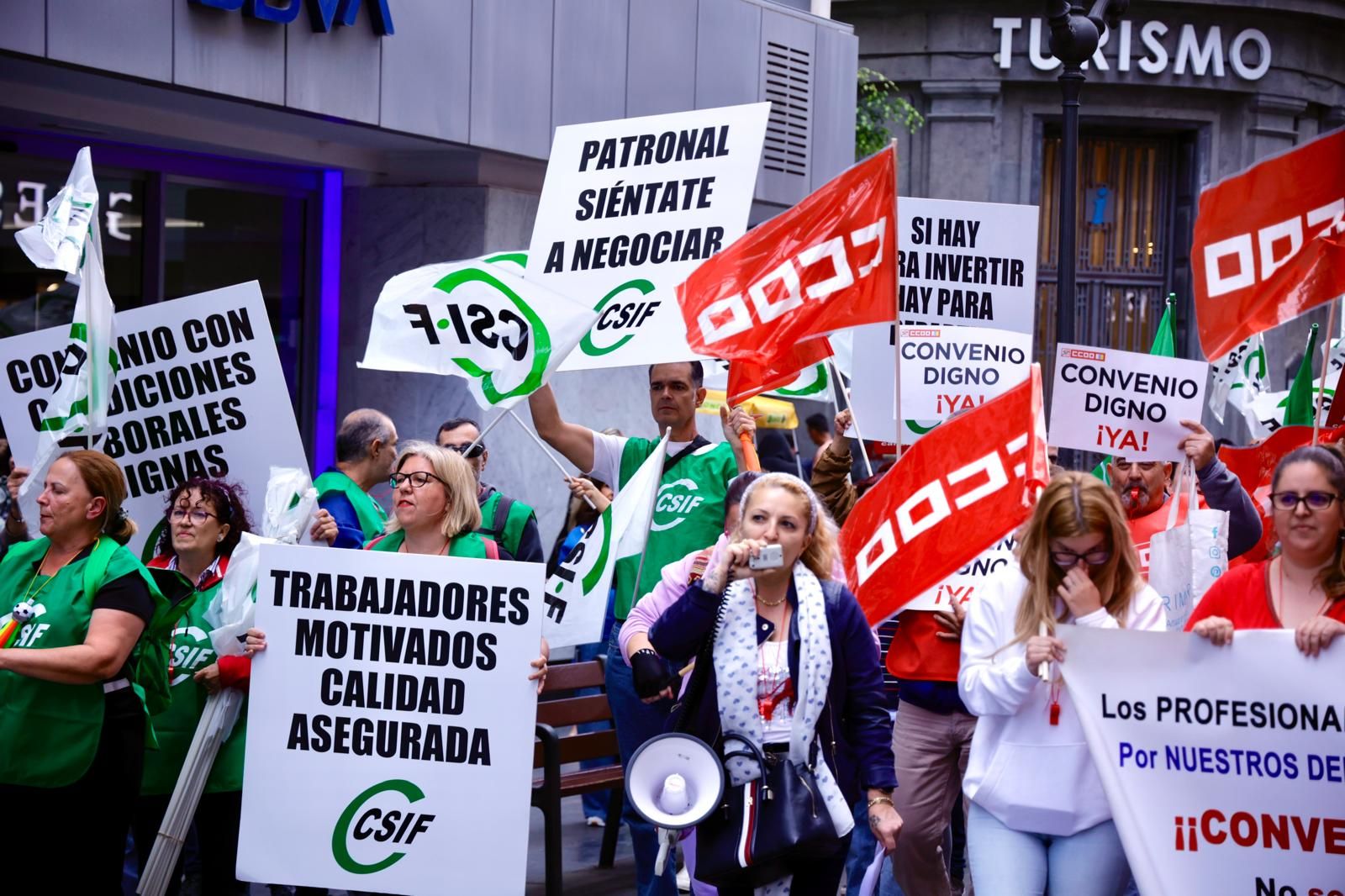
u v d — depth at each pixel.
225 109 9.77
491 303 6.41
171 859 5.39
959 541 5.73
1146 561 6.73
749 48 14.13
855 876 6.58
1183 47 24.72
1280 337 24.91
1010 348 7.67
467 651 5.20
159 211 10.75
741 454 6.48
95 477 5.23
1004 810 4.59
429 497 5.68
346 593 5.25
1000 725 4.62
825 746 4.65
